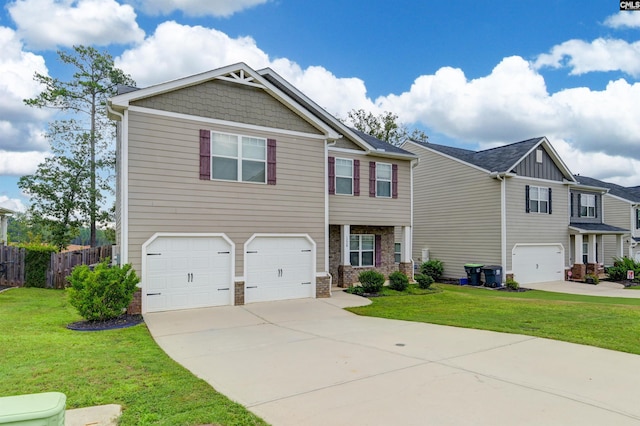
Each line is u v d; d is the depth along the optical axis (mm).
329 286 13203
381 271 17656
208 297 11047
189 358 6332
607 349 6859
